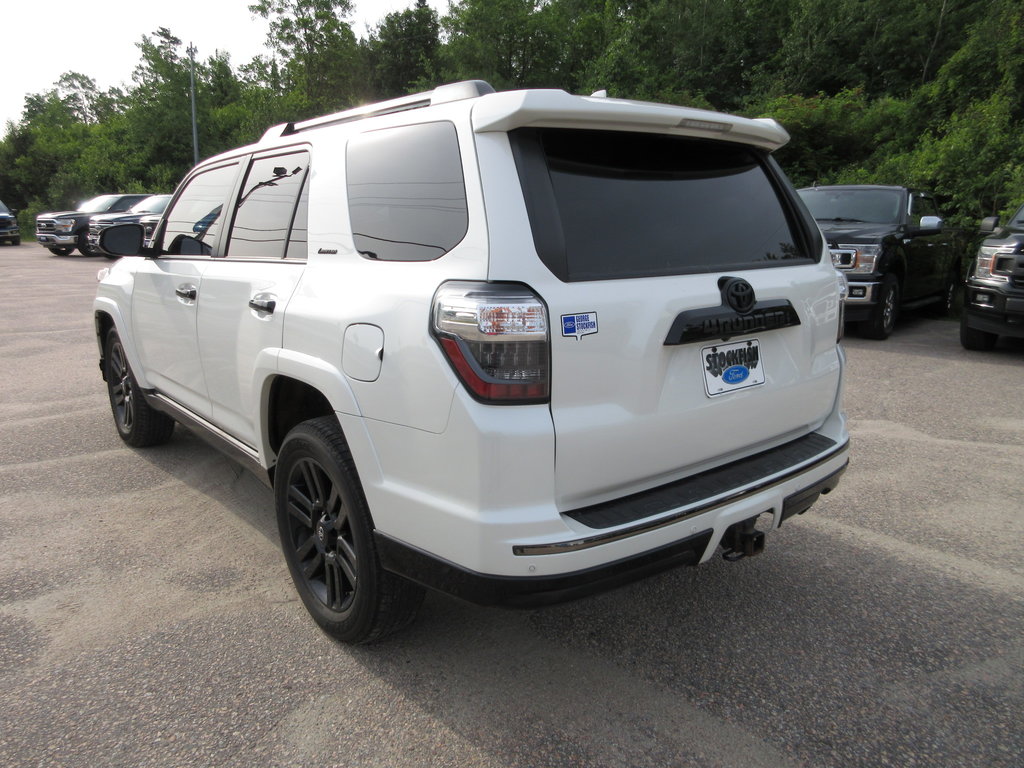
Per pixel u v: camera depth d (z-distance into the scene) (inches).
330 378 93.4
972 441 192.5
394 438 85.0
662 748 84.4
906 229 355.6
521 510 77.0
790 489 98.4
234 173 136.9
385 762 82.2
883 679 97.0
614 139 90.2
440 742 85.4
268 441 116.0
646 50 1299.2
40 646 104.4
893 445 189.8
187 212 152.4
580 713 90.4
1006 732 86.8
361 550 93.7
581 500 82.1
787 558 130.6
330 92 1831.9
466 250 80.3
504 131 82.1
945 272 415.2
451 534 79.8
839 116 761.6
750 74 1280.8
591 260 83.0
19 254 992.9
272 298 108.6
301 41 1786.4
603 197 86.9
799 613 113.1
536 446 76.3
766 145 108.7
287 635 107.3
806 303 105.0
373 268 92.6
